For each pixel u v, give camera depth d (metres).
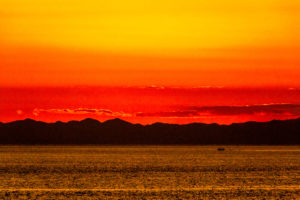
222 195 177.12
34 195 177.25
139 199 167.88
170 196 174.62
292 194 180.25
